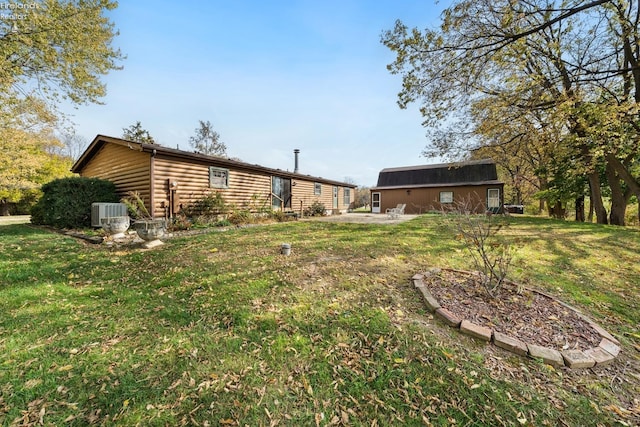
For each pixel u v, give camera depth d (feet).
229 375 5.80
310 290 10.16
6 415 4.71
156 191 24.04
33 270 12.14
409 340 7.02
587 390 5.48
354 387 5.52
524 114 24.54
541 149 39.60
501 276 9.49
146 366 6.05
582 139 24.53
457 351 6.59
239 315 8.32
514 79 23.27
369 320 7.99
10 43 23.35
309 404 5.10
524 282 11.12
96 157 33.12
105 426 4.56
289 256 14.55
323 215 47.80
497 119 26.55
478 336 7.05
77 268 12.72
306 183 47.24
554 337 7.02
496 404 5.09
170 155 25.23
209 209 27.76
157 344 6.88
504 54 18.57
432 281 10.64
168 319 8.17
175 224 23.62
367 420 4.77
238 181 32.73
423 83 20.45
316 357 6.41
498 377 5.76
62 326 7.66
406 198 62.80
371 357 6.43
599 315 8.66
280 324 7.83
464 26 17.04
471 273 11.62
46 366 5.96
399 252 15.64
